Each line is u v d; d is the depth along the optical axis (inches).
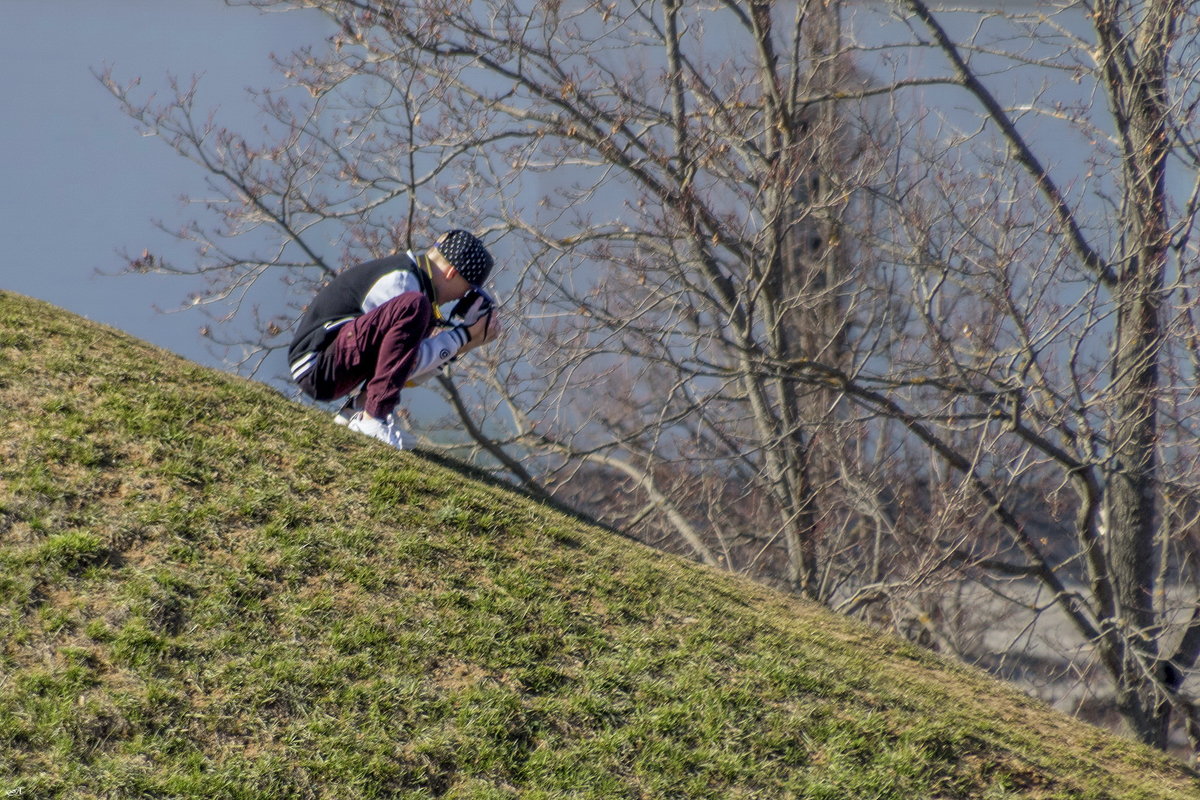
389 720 542.9
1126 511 1643.7
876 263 1611.7
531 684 594.2
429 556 665.6
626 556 791.1
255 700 527.8
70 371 717.3
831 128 1557.6
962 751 657.0
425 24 1502.2
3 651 509.7
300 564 616.7
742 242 1501.0
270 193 1617.9
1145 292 1457.9
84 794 461.7
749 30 1745.8
